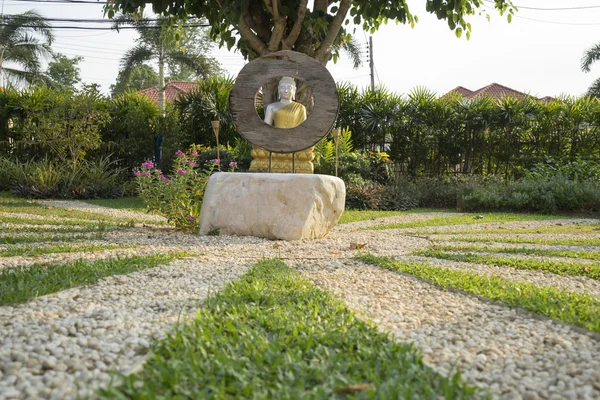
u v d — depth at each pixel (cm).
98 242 636
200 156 1540
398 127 1778
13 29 3172
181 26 1370
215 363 211
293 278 410
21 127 1802
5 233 700
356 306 338
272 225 715
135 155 1867
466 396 190
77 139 1669
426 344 266
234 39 1215
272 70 782
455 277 424
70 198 1508
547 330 293
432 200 1554
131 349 239
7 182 1605
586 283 433
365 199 1395
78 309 308
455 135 1777
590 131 1750
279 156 952
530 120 1734
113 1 1105
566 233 862
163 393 186
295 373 211
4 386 196
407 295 378
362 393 189
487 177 1619
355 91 1812
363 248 637
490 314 325
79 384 198
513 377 228
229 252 581
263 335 262
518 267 499
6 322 273
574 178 1480
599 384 215
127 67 3206
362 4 1080
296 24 1068
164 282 397
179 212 809
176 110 1773
